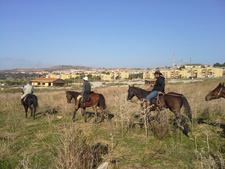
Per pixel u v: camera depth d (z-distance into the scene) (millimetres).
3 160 5031
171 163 4785
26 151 5605
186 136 6660
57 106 13375
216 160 4676
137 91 8203
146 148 5750
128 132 7297
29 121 9461
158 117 7191
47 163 4805
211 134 6766
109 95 17234
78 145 4234
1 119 9828
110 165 4656
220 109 9836
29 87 10562
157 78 7441
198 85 24453
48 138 6629
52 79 67375
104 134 7109
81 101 8750
